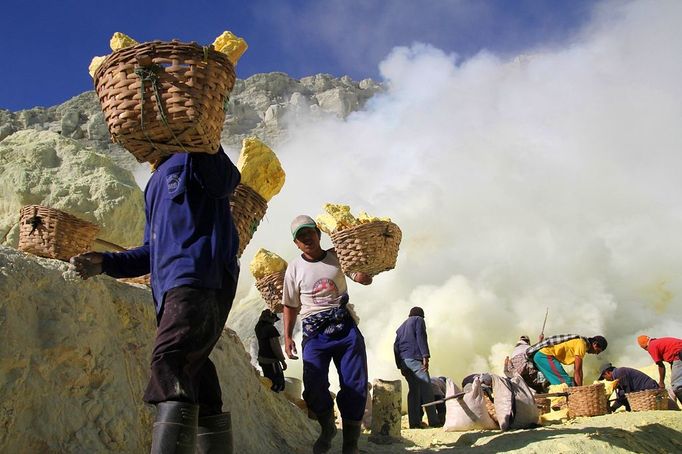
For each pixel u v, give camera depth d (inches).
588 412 287.7
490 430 249.4
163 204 116.8
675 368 345.1
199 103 109.8
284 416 211.2
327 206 200.7
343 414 174.7
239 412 181.2
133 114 110.7
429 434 249.3
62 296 143.2
